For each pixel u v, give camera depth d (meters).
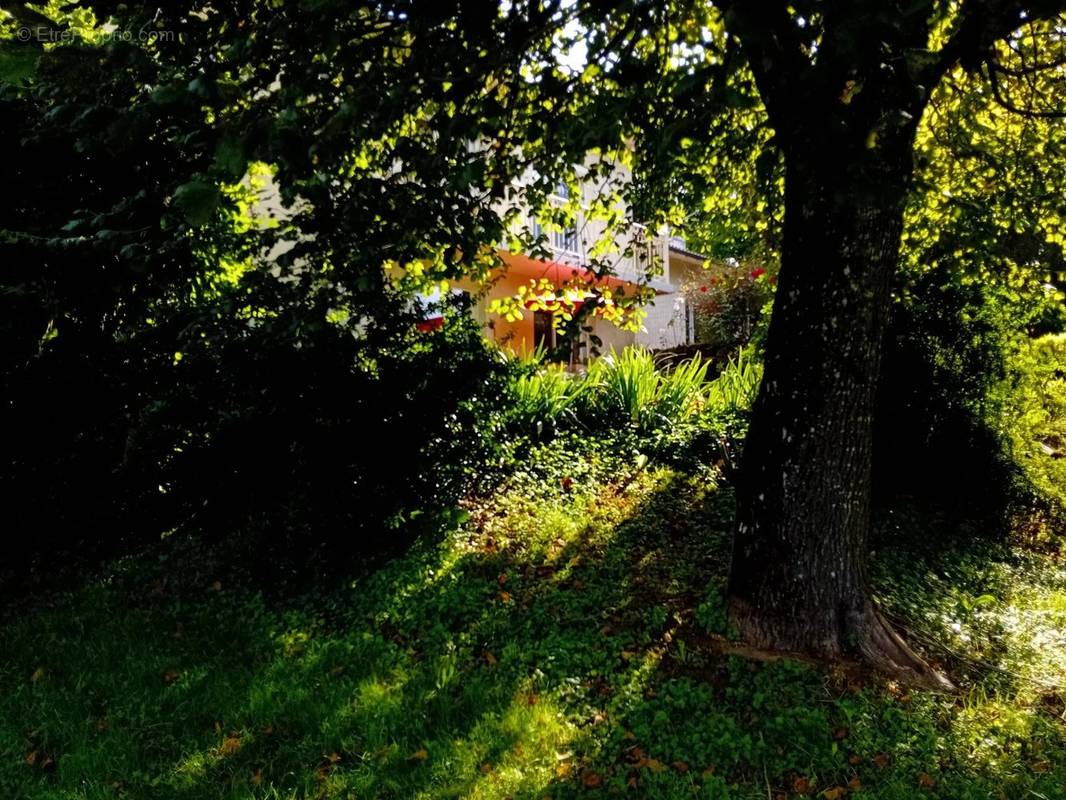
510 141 5.04
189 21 3.00
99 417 6.35
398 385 5.77
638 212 7.26
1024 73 4.37
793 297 4.32
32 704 4.30
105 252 5.11
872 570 5.74
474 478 7.38
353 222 4.42
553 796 3.35
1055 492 7.66
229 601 5.74
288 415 5.51
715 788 3.40
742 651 4.46
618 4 3.38
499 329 13.19
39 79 2.56
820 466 4.32
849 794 3.40
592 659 4.54
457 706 4.12
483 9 2.99
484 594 5.48
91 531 6.63
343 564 5.89
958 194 7.02
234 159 2.34
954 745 3.73
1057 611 5.69
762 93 3.55
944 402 7.19
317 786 3.47
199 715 4.12
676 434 8.30
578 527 6.54
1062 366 7.66
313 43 2.99
